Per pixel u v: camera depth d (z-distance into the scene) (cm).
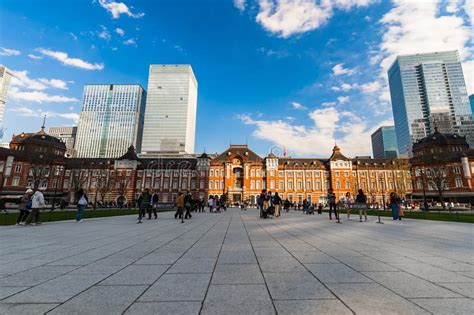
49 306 347
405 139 13900
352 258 639
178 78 15100
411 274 500
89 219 1984
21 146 6812
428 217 2172
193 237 1015
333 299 376
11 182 6216
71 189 6844
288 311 335
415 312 331
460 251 729
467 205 5062
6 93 6425
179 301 367
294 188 7331
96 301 365
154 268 544
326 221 1869
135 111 16200
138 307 346
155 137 14238
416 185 6531
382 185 7244
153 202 2095
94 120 16062
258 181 7325
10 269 531
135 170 7412
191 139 15388
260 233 1148
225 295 391
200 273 507
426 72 13825
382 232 1187
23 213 1512
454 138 6444
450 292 402
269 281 457
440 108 13175
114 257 649
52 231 1199
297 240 938
